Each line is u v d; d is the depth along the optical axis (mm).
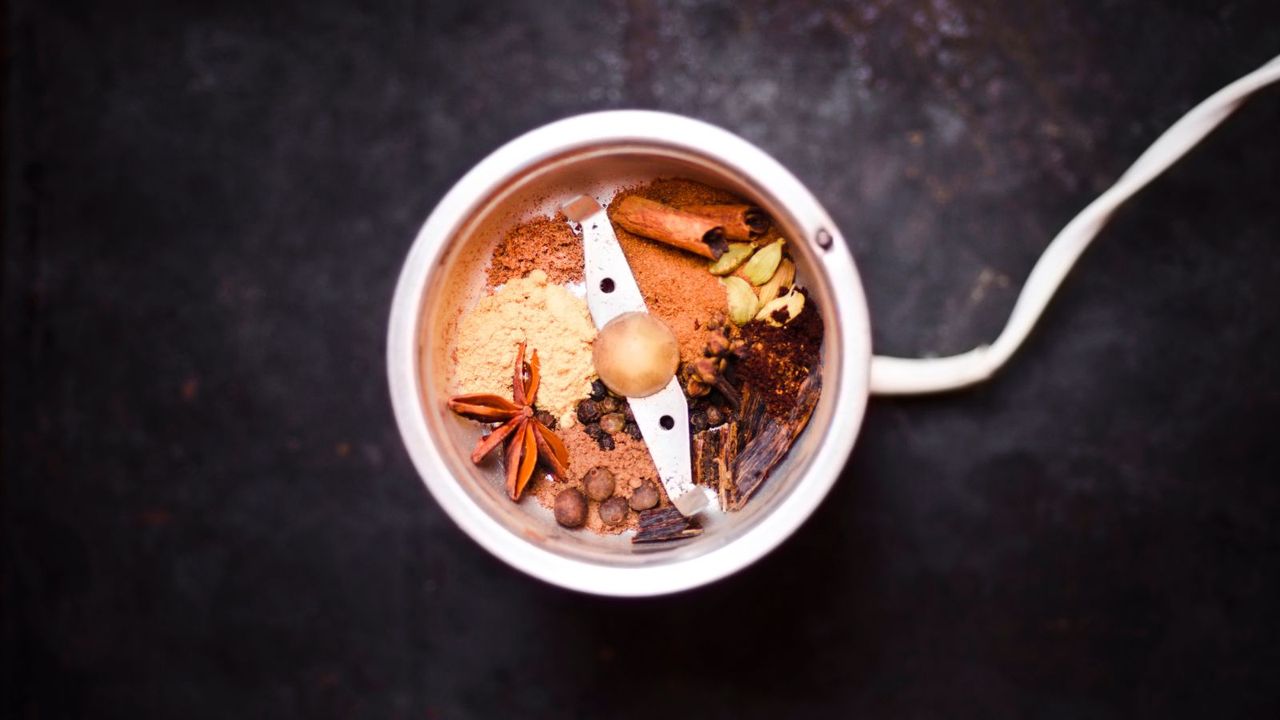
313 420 330
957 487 323
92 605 337
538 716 331
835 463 249
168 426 333
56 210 334
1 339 335
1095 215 304
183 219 331
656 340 262
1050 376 322
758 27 317
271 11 327
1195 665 322
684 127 252
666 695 330
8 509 337
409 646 332
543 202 271
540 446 266
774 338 267
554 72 320
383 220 326
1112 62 315
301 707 333
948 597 325
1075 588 323
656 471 269
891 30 316
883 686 326
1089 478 322
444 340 266
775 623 328
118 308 333
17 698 338
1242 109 315
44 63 333
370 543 331
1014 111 316
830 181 317
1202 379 320
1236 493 320
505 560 252
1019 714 324
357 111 325
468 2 322
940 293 318
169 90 330
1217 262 318
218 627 334
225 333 331
